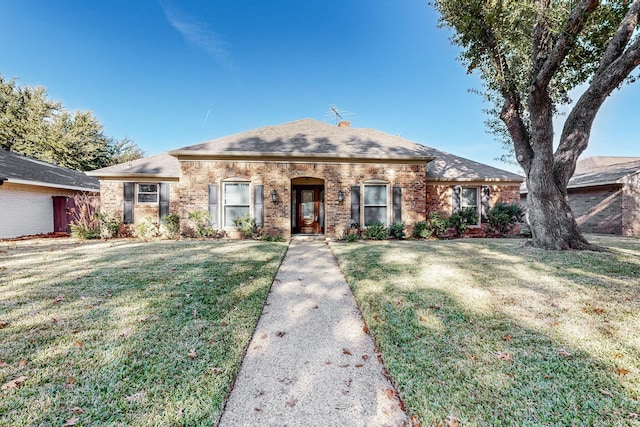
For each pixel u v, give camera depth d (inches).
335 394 92.4
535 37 282.4
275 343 125.6
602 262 239.1
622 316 139.0
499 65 317.4
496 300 163.0
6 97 973.2
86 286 184.7
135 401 85.1
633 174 518.9
